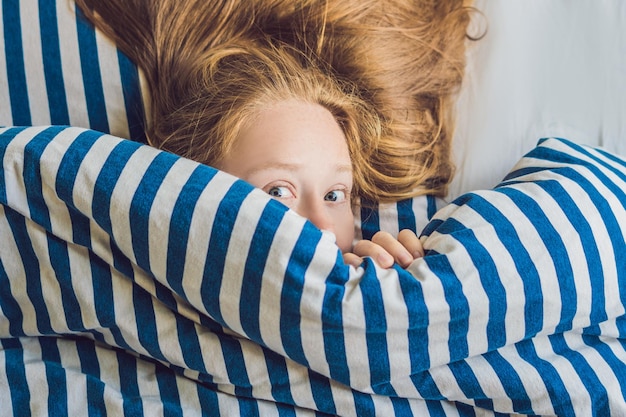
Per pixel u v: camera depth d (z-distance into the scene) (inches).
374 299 24.7
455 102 36.1
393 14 36.2
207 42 33.4
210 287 25.1
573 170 29.4
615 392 26.1
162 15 33.4
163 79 33.1
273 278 24.5
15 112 33.0
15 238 27.6
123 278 27.3
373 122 34.0
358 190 33.4
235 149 29.8
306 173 29.3
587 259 26.7
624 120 35.8
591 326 27.9
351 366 25.1
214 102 31.0
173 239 25.1
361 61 34.8
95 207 25.8
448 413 26.9
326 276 25.1
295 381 26.3
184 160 26.7
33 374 27.5
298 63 32.9
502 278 25.6
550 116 35.8
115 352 28.5
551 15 36.5
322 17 34.6
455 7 36.5
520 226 26.7
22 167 26.7
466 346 25.6
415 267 26.1
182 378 27.5
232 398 26.8
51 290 27.6
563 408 25.7
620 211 28.4
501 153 35.2
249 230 24.9
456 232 26.8
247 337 26.0
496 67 36.0
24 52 32.9
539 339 27.3
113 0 33.4
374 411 26.1
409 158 34.9
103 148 26.7
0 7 32.8
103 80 33.2
